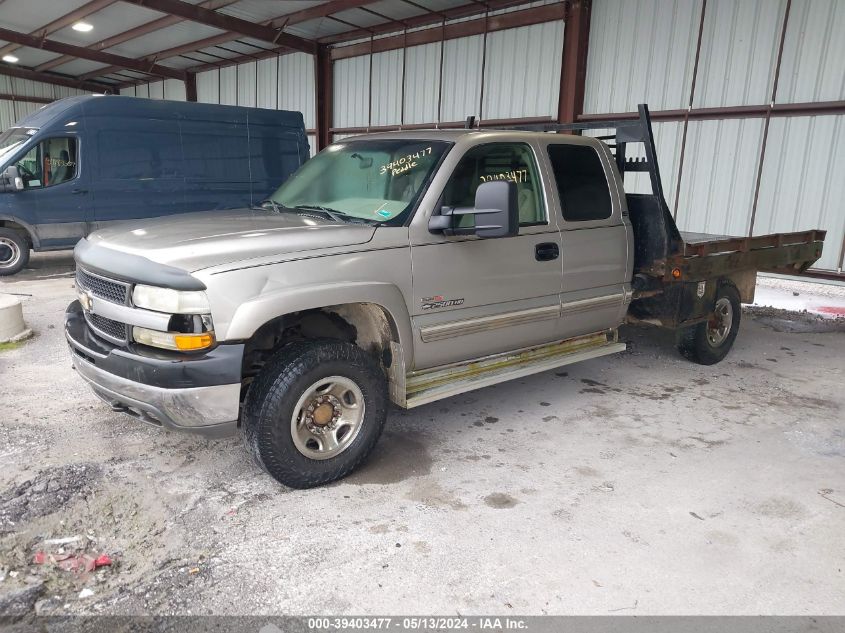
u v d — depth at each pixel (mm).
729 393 5141
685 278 5004
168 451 3809
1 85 21500
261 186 11203
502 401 4852
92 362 3342
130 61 18484
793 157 8914
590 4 10523
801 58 8633
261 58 17359
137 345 3131
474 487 3484
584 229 4469
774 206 9203
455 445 4027
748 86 9141
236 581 2635
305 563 2768
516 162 4145
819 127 8625
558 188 4348
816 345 6688
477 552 2885
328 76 15531
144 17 14469
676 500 3395
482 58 12203
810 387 5324
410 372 3773
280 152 11391
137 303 3066
